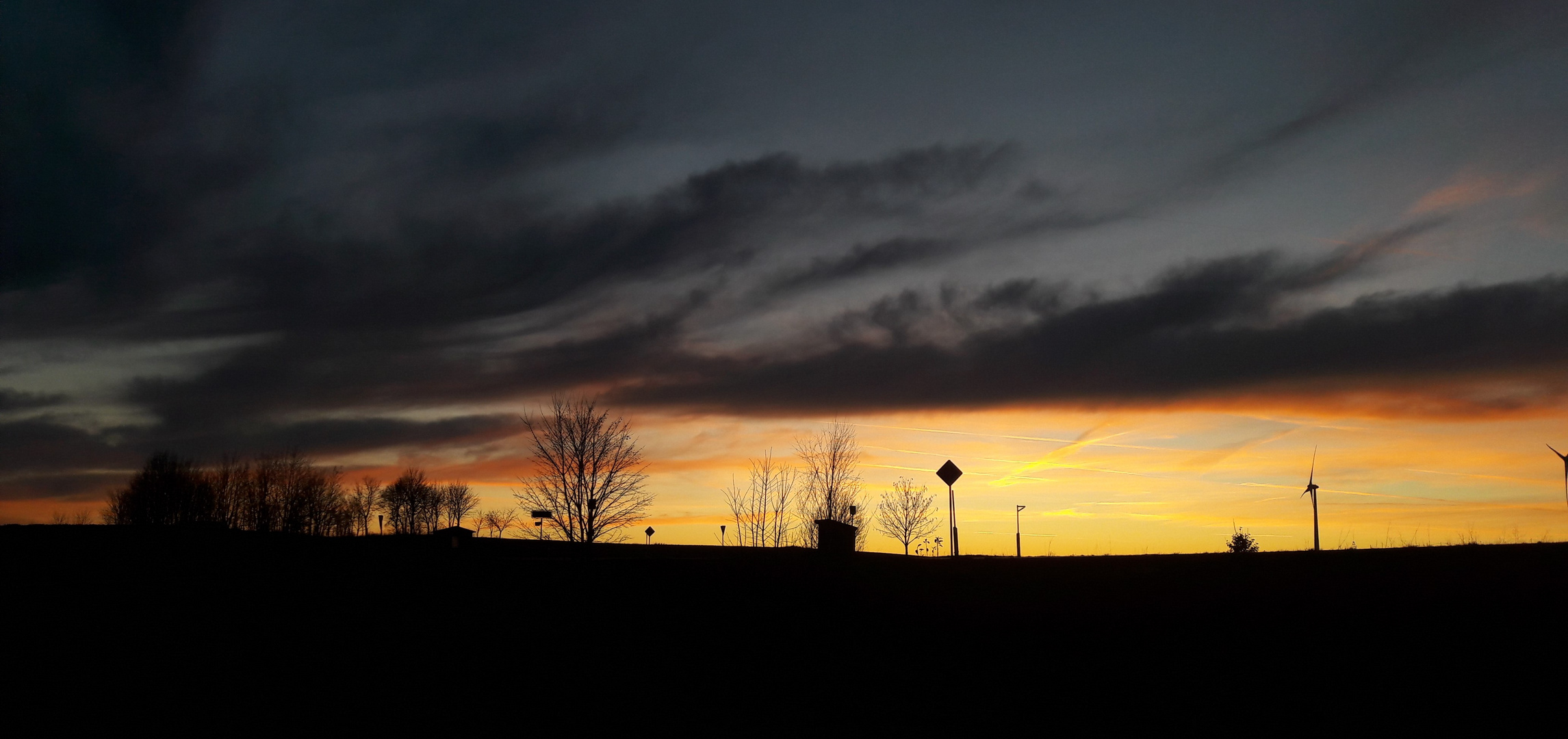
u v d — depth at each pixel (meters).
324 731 16.91
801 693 19.34
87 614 25.30
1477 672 18.25
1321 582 25.70
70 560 37.69
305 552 42.00
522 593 29.78
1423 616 21.95
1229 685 18.77
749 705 18.52
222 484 85.31
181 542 46.94
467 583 31.42
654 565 34.62
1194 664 20.36
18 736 16.53
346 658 21.88
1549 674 17.84
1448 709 16.53
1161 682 19.31
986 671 20.78
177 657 21.64
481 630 24.89
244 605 27.14
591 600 28.80
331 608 27.05
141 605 26.59
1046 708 17.97
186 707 18.20
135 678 19.95
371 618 25.97
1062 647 22.45
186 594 28.34
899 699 18.89
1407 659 19.33
